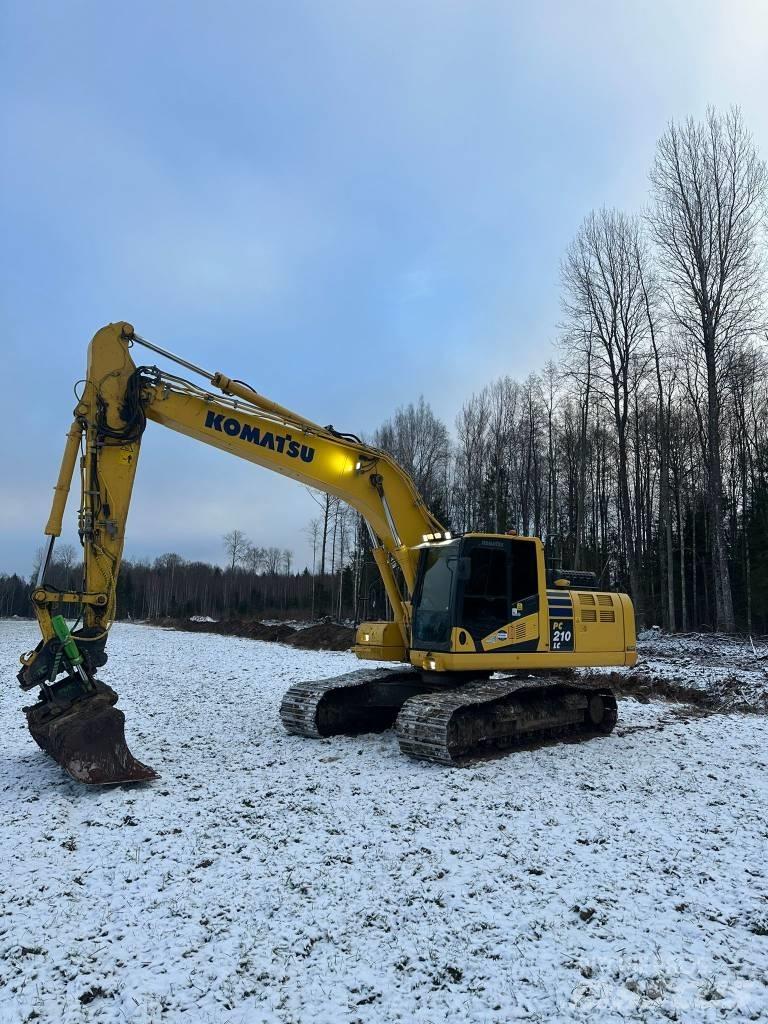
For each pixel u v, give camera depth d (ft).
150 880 16.78
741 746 32.01
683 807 23.00
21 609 333.21
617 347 91.04
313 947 13.84
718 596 80.94
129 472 26.94
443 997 12.26
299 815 21.44
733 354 84.99
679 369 96.94
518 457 139.95
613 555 130.62
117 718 24.34
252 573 288.92
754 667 55.77
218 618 212.84
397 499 33.37
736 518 119.75
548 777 26.04
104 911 15.24
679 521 108.99
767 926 14.79
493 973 12.94
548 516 133.90
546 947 13.84
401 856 18.28
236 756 28.76
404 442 144.15
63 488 25.40
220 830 20.13
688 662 58.95
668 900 16.02
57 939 14.06
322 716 32.37
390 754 29.01
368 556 129.08
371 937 14.17
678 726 36.47
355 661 67.05
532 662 31.63
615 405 88.84
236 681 52.26
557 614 32.78
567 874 17.34
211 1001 12.09
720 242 82.38
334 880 16.80
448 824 20.75
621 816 21.94
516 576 31.94
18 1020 11.46
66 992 12.31
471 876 17.08
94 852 18.51
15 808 21.94
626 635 35.37
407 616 33.91
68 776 25.26
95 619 25.63
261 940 14.06
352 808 22.08
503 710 29.71
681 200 84.43
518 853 18.62
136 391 26.99
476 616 30.58
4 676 53.72
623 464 87.20
